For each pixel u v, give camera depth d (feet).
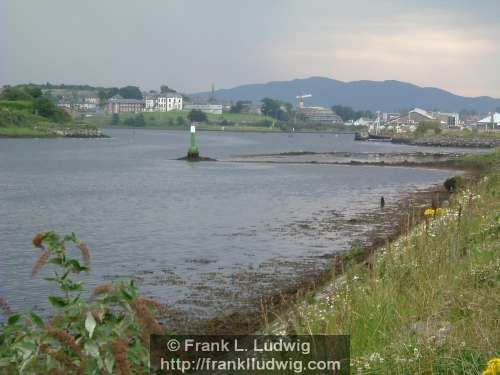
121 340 17.20
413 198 137.49
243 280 60.54
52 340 16.83
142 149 387.14
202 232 91.25
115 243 81.56
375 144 539.70
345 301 33.17
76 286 20.18
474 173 202.18
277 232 91.04
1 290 55.77
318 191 154.92
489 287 32.04
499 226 49.49
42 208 119.96
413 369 23.88
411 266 38.50
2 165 246.27
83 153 337.31
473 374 22.67
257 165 254.06
